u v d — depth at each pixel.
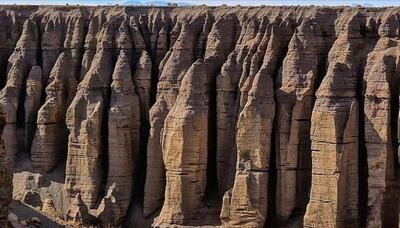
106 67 70.25
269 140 62.41
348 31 62.09
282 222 62.47
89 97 69.12
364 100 59.69
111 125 67.62
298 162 62.44
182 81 65.69
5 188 48.78
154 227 64.81
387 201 58.97
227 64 65.56
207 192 66.12
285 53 65.00
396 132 59.25
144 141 69.38
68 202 68.88
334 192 59.19
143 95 69.31
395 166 59.22
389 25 61.62
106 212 67.00
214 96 66.50
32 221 63.59
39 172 71.69
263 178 62.22
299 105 61.78
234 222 62.56
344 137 59.09
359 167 60.38
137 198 68.50
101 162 69.06
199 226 63.75
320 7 65.62
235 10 68.94
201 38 68.56
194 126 64.31
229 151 65.50
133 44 70.88
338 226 59.34
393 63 59.69
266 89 62.62
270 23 65.31
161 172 67.06
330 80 59.88
